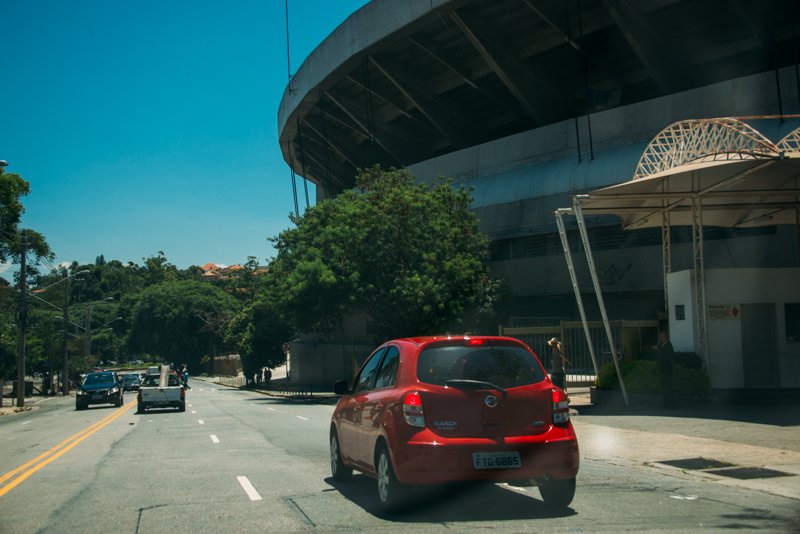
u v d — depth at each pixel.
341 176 77.00
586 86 50.44
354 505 8.59
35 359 64.12
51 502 9.46
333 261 35.91
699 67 46.59
